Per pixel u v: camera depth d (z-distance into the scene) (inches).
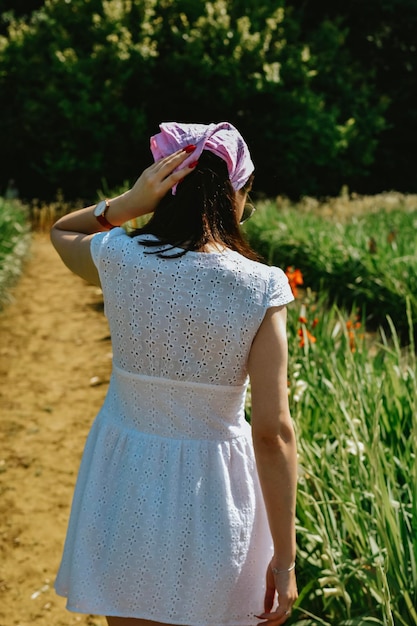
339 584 86.8
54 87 665.0
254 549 67.2
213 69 682.8
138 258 65.3
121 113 673.6
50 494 161.8
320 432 120.9
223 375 64.7
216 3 694.5
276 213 419.8
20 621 120.6
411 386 124.8
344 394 123.6
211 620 65.4
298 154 717.3
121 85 667.4
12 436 190.7
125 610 65.7
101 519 67.1
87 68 665.6
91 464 69.2
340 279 312.5
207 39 689.0
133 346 66.2
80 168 680.4
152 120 723.4
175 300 64.1
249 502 66.7
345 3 848.3
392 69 906.1
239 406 67.2
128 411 68.1
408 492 102.4
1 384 228.5
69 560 70.5
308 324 172.2
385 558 87.6
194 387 65.0
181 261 64.4
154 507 65.2
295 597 64.6
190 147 66.2
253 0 714.8
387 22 873.5
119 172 707.4
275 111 717.3
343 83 769.6
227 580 65.2
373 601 90.9
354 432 103.8
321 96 721.6
